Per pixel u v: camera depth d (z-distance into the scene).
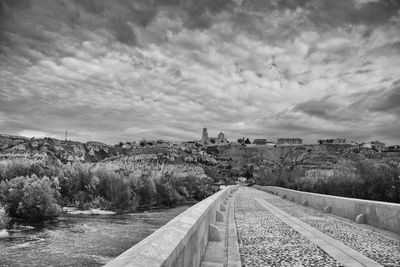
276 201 31.67
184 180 62.56
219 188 84.25
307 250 8.79
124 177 39.81
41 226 22.12
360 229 12.80
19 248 16.41
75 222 24.52
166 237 3.74
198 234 6.23
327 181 32.34
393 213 12.05
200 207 8.80
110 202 33.31
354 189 24.17
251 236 11.12
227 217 16.81
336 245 9.48
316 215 18.33
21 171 31.30
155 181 46.03
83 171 33.97
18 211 23.12
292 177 65.81
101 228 22.66
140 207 38.91
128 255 2.81
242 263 7.31
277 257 7.94
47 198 24.31
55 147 108.19
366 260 7.60
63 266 13.77
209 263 6.92
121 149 162.12
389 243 9.84
